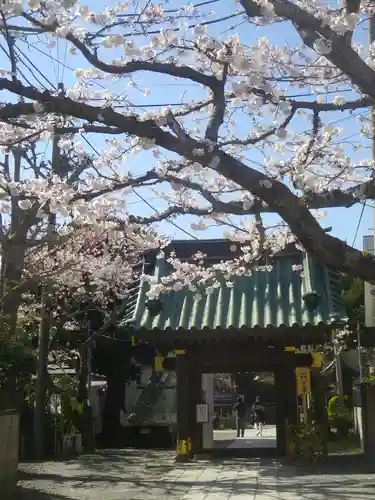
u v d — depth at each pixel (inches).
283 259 652.7
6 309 597.3
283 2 267.3
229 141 307.6
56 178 427.8
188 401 618.5
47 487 492.4
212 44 318.3
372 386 599.5
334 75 354.6
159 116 304.3
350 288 1067.9
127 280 787.4
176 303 621.3
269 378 1366.9
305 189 292.5
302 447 573.0
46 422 763.4
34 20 276.5
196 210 327.3
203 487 467.2
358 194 262.7
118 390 1002.1
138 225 398.3
